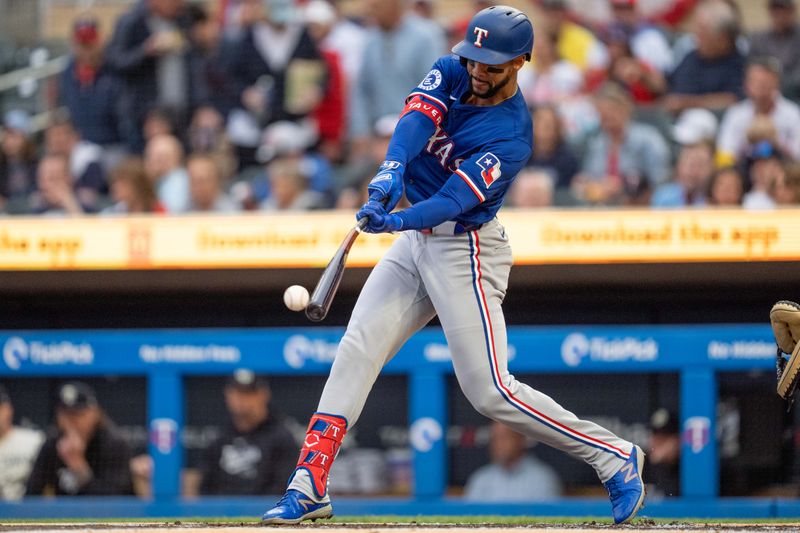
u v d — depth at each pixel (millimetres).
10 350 24172
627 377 23719
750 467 22969
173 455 23625
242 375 23969
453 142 12953
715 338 22797
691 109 27750
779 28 27906
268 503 23281
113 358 23938
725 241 23188
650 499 23094
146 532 11797
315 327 25484
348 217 23828
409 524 13555
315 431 13297
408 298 13516
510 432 23484
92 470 24344
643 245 23328
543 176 25719
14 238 24359
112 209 27953
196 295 25531
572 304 25047
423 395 23156
